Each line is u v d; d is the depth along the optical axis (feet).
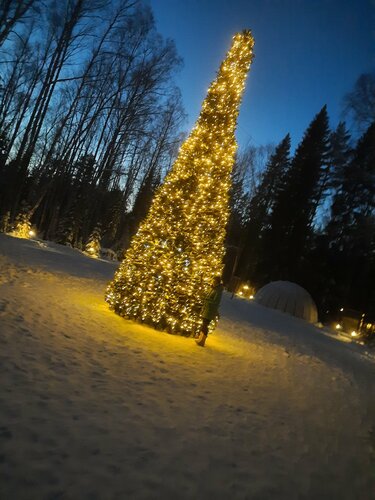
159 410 17.62
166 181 36.17
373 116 84.23
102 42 87.10
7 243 66.28
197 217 34.88
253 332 52.44
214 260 35.42
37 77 94.48
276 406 23.65
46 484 10.58
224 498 12.36
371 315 127.54
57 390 16.43
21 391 15.33
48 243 94.17
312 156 154.71
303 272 146.30
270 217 156.25
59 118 109.70
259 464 15.40
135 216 161.38
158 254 34.58
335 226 150.20
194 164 35.60
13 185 93.04
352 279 144.87
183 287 34.35
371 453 20.77
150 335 31.35
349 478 16.85
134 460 12.93
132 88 95.40
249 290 135.54
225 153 36.11
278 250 148.25
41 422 13.55
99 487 11.06
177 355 27.96
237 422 19.08
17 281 37.19
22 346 20.15
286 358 40.78
